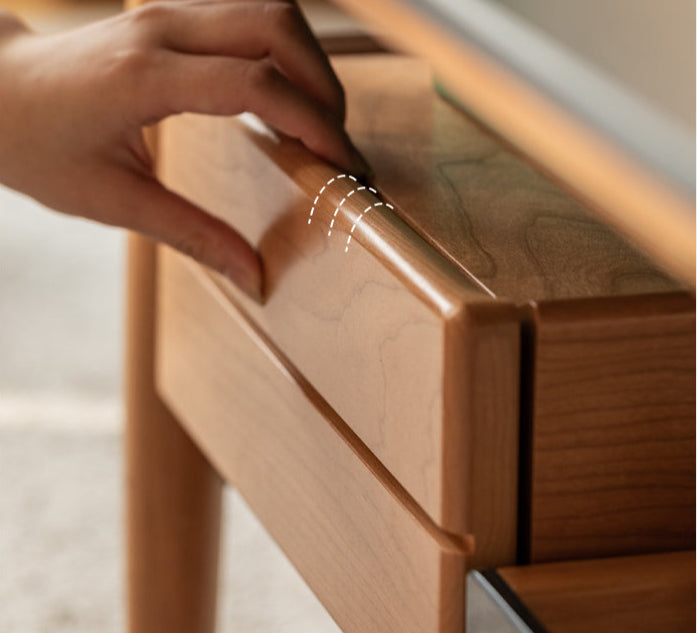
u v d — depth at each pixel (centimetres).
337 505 70
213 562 103
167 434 99
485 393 61
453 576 63
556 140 54
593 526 63
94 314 227
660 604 62
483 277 64
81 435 190
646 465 63
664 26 54
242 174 78
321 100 79
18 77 82
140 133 82
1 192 282
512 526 63
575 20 56
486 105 57
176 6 80
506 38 56
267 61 79
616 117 52
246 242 78
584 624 62
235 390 81
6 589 156
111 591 156
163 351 93
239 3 79
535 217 70
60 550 164
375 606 68
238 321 80
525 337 62
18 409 196
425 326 62
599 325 61
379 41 94
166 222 80
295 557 76
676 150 51
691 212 50
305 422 73
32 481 179
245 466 81
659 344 62
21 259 249
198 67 76
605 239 67
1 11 89
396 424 64
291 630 149
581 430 62
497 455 62
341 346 68
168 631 103
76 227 265
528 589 62
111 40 79
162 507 100
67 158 81
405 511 65
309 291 71
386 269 64
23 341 217
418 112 84
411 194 72
